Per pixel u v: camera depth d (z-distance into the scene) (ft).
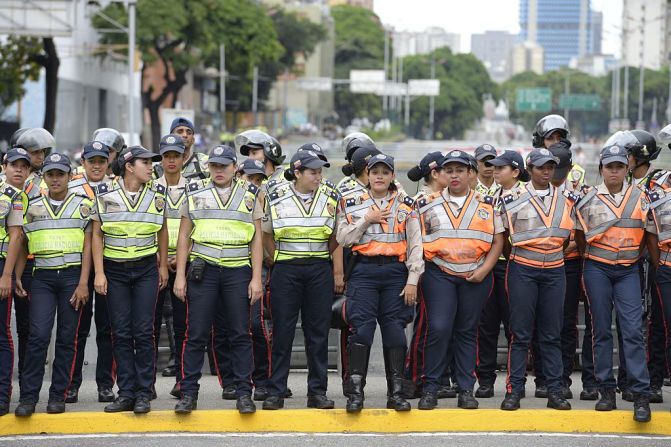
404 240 64.39
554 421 63.21
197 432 62.54
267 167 76.13
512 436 61.57
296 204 64.28
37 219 63.77
